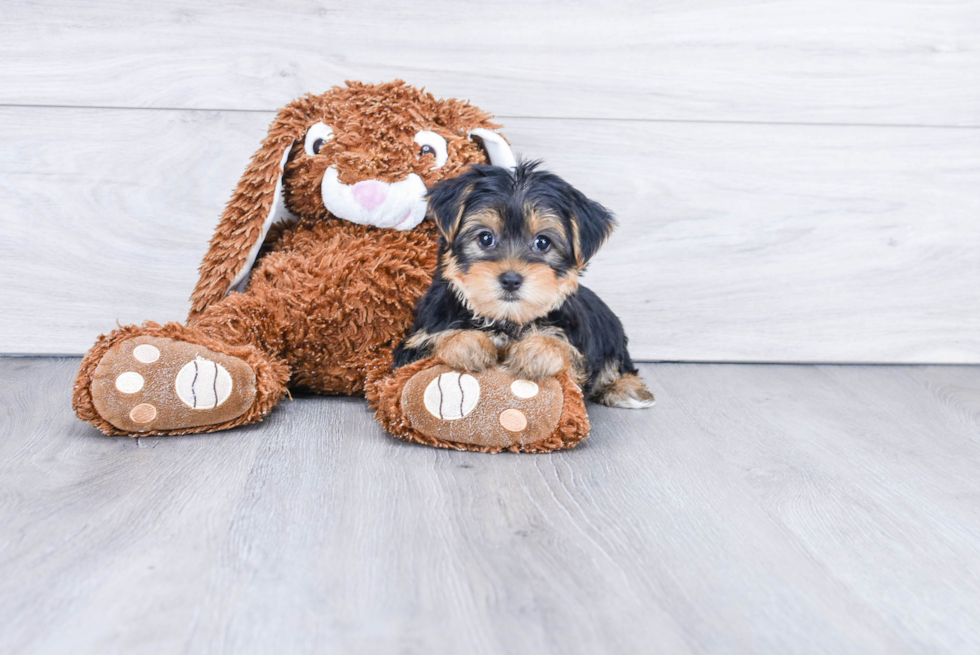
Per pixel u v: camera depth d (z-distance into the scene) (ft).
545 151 7.68
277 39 7.29
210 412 5.38
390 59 7.42
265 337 6.01
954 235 8.04
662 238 7.86
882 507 4.56
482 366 5.25
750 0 7.50
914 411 6.63
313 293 6.05
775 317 8.09
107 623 3.14
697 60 7.59
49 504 4.26
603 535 4.08
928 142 7.86
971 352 8.17
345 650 3.01
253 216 6.22
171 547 3.79
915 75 7.74
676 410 6.52
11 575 3.49
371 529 4.05
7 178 7.26
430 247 6.32
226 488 4.53
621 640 3.13
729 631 3.21
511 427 5.21
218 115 7.38
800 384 7.46
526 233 5.25
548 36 7.47
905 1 7.60
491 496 4.55
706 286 7.98
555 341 5.36
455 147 6.35
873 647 3.14
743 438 5.81
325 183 6.19
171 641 3.03
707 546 3.99
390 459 5.11
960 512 4.52
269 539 3.90
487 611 3.30
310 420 5.90
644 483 4.83
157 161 7.41
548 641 3.10
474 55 7.47
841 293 8.08
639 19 7.48
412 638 3.09
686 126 7.70
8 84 7.11
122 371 5.23
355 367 6.28
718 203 7.84
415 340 5.62
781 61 7.64
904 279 8.09
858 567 3.82
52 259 7.46
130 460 4.96
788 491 4.78
